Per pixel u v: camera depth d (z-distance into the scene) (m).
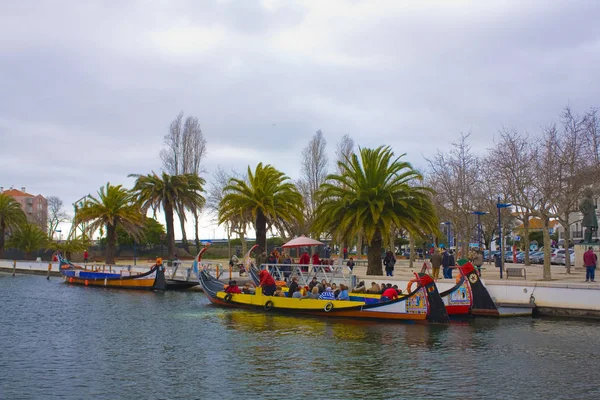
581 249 45.94
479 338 21.33
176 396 14.52
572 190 36.00
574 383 15.38
